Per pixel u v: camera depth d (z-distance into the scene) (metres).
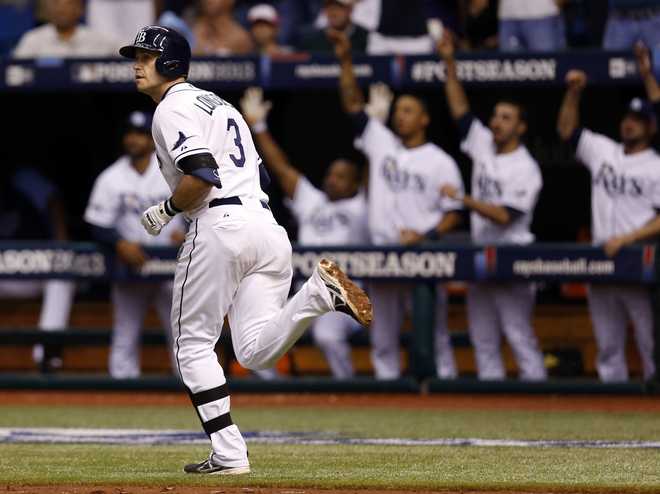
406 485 19.70
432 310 39.81
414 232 40.03
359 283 41.09
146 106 49.94
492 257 39.03
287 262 21.12
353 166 43.00
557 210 46.53
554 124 46.16
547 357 43.31
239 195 20.77
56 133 50.12
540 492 19.25
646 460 23.70
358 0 48.16
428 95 46.38
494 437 28.83
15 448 26.39
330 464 22.97
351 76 40.94
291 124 48.41
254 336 20.69
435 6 45.47
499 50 41.91
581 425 31.75
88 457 24.44
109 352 47.69
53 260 41.19
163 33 21.03
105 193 41.19
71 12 46.09
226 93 47.78
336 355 41.41
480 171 39.88
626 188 38.94
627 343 44.47
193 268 20.50
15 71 43.66
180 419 33.78
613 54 40.34
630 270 38.28
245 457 20.72
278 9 51.47
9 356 47.84
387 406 37.47
